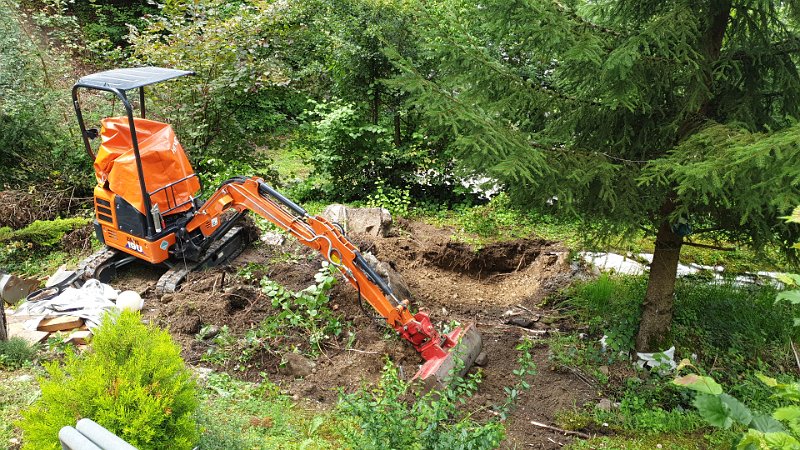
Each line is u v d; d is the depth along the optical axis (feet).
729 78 19.54
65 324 21.33
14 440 14.69
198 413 15.12
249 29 36.76
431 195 39.58
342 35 36.63
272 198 24.66
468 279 29.91
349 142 37.11
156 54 35.17
